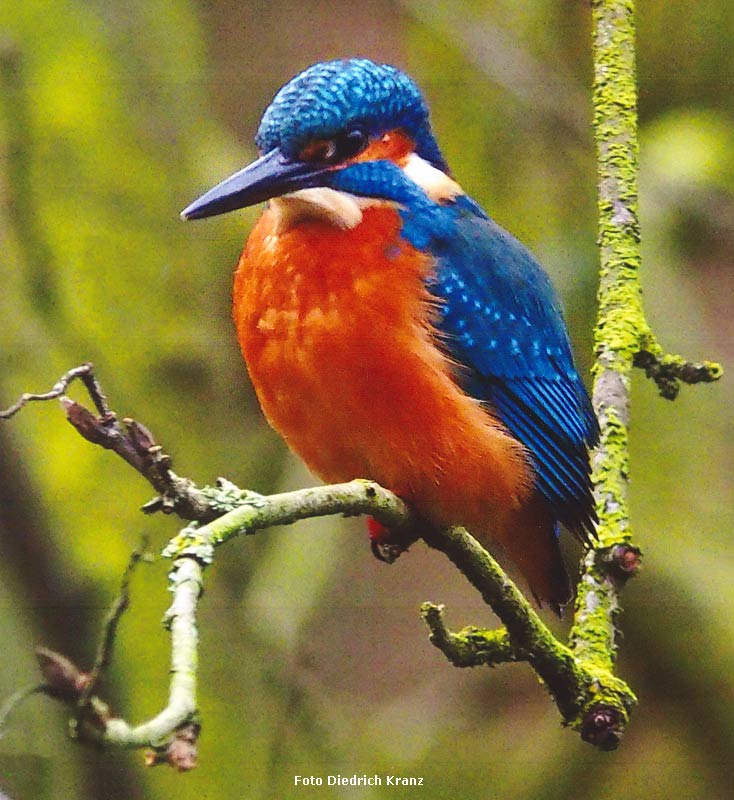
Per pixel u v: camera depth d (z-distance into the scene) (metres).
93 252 11.34
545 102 11.33
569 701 6.13
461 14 11.45
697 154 11.18
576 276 10.86
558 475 7.29
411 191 6.82
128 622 10.45
